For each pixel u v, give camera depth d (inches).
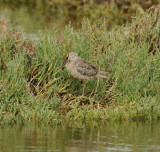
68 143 489.4
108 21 1231.5
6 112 587.5
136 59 673.6
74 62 617.6
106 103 634.8
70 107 616.4
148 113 618.8
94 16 1336.1
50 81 625.6
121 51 687.1
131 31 742.5
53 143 488.4
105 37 704.4
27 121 578.6
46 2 1620.3
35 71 641.6
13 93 600.4
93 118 601.3
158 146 483.2
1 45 653.9
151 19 764.0
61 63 654.5
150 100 628.7
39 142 491.5
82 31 712.4
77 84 648.4
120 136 522.6
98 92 639.1
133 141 501.7
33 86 633.0
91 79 625.6
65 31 725.3
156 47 712.4
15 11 1536.7
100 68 660.1
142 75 653.9
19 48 655.1
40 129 547.2
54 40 687.7
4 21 716.0
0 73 616.4
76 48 668.7
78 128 556.1
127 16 1320.1
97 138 511.2
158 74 660.1
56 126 562.9
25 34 975.0
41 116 583.8
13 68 618.2
